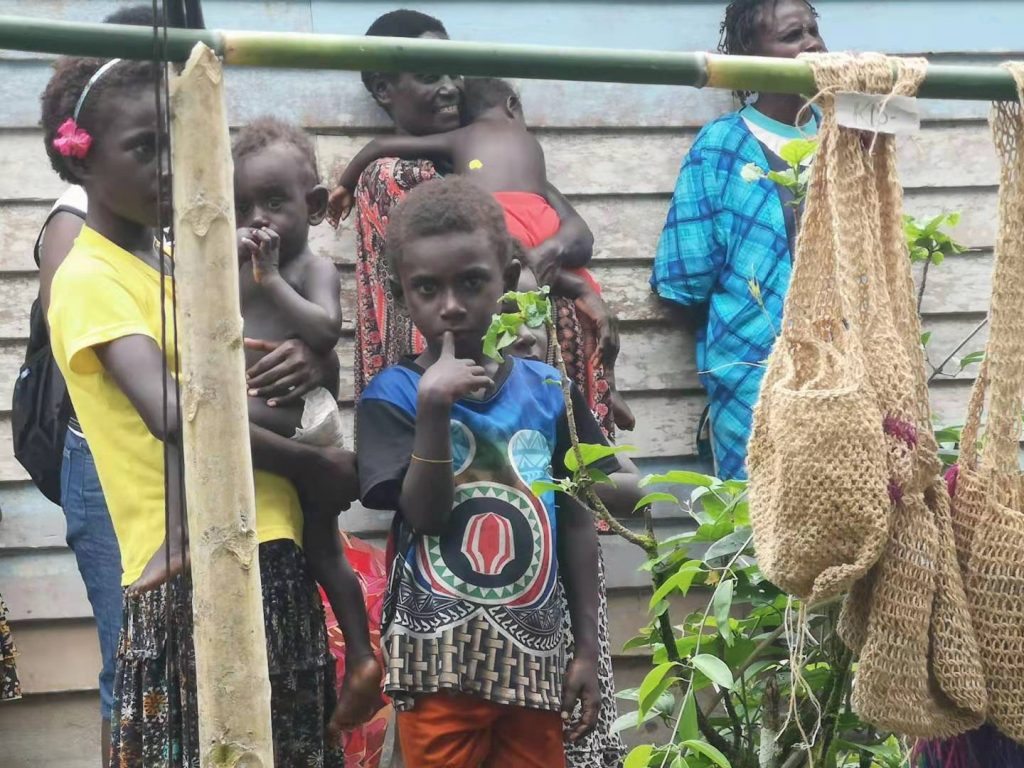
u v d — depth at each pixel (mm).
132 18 3188
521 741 2934
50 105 2932
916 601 2383
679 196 4570
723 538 3242
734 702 3693
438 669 2844
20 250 4336
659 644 3547
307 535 3066
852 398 2318
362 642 3064
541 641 2908
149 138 2832
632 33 4734
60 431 3400
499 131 4305
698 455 4645
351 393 4438
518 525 2932
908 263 2537
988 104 4898
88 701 4156
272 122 3295
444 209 2998
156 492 2844
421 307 3002
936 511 2463
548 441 3088
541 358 3811
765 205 4465
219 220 2184
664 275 4574
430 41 2287
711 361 4492
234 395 2188
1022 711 2439
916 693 2393
